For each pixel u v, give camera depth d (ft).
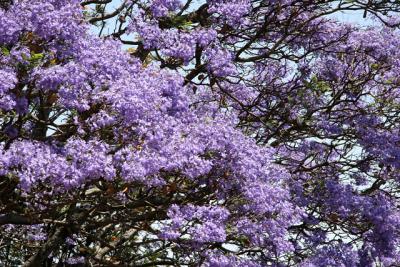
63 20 27.35
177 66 35.35
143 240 38.01
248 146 32.04
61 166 25.03
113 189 28.43
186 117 31.09
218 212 30.25
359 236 44.96
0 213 29.37
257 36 42.86
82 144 25.62
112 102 26.99
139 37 34.53
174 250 33.04
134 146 27.35
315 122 44.57
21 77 26.78
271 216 33.96
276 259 36.81
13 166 25.36
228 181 31.63
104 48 28.71
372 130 44.88
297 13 43.83
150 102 27.73
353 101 44.57
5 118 28.12
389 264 46.16
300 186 42.65
